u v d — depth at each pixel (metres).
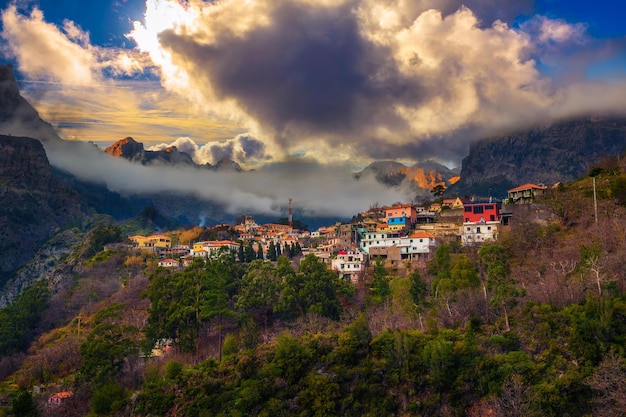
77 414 129.75
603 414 93.88
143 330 165.00
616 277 119.94
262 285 162.38
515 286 131.62
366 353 120.12
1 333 198.38
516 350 109.88
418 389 111.25
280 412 112.88
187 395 119.00
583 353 102.06
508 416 97.38
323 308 152.75
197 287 160.38
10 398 144.88
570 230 160.75
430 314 130.12
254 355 124.88
